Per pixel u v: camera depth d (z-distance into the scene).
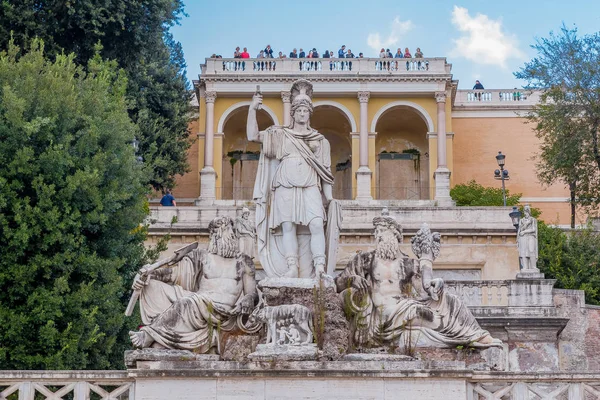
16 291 19.92
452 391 14.12
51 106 21.03
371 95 55.84
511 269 39.59
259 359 14.30
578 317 28.16
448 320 15.12
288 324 14.75
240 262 15.68
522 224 29.75
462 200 51.72
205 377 14.26
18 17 32.81
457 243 39.88
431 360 14.42
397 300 15.27
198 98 57.06
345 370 14.13
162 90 45.72
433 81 55.47
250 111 16.38
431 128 55.50
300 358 14.33
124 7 34.75
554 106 39.47
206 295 15.16
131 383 14.55
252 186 57.94
